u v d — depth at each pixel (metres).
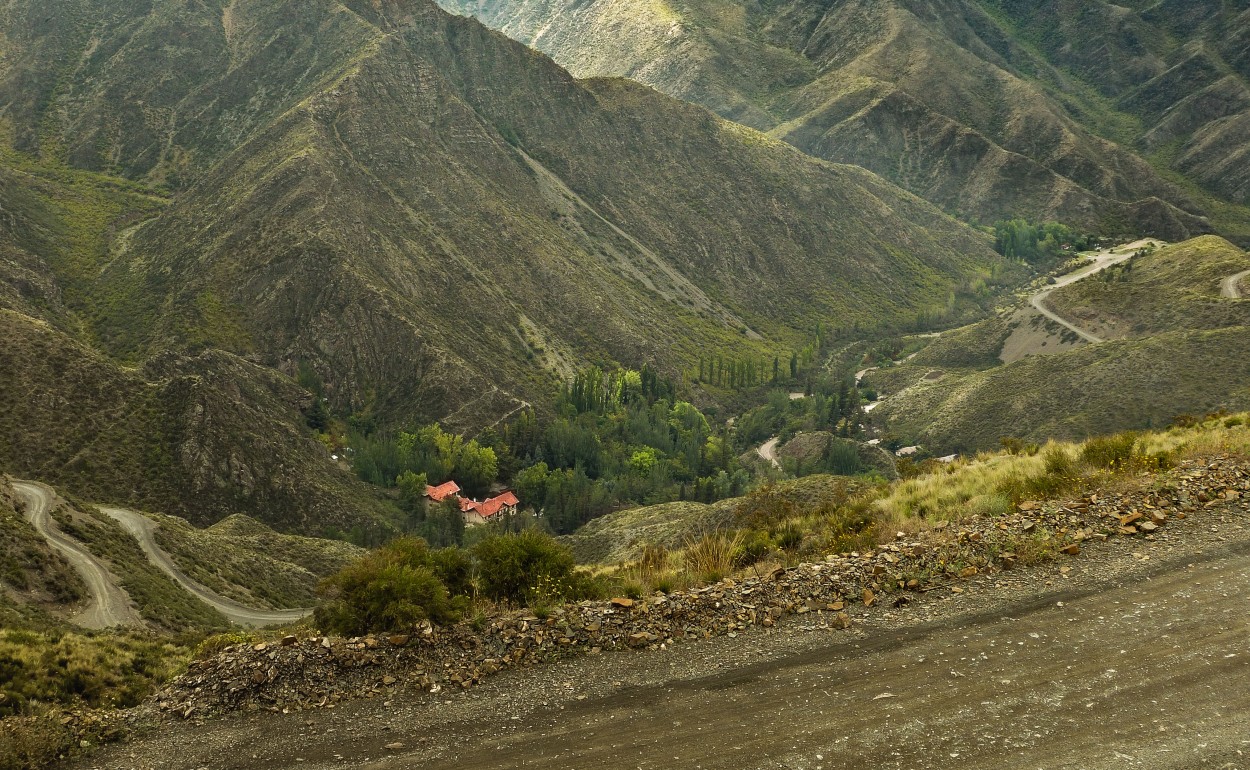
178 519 73.94
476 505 107.00
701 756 9.26
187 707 11.30
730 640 12.34
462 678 11.62
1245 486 16.31
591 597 14.30
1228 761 8.27
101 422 84.62
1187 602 11.95
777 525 20.09
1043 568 13.79
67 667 17.19
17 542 43.66
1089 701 9.66
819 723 9.72
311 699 11.30
